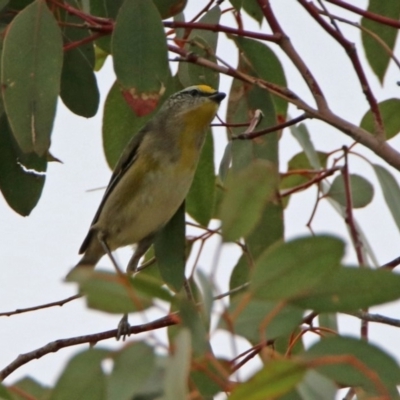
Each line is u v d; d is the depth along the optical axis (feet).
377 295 16.75
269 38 27.22
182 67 33.96
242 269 31.12
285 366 14.20
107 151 32.68
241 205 15.92
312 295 16.83
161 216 34.22
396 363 16.35
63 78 31.96
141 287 15.62
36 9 26.27
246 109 32.04
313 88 26.32
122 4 28.55
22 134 25.67
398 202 28.60
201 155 34.04
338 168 30.48
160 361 16.21
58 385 17.03
